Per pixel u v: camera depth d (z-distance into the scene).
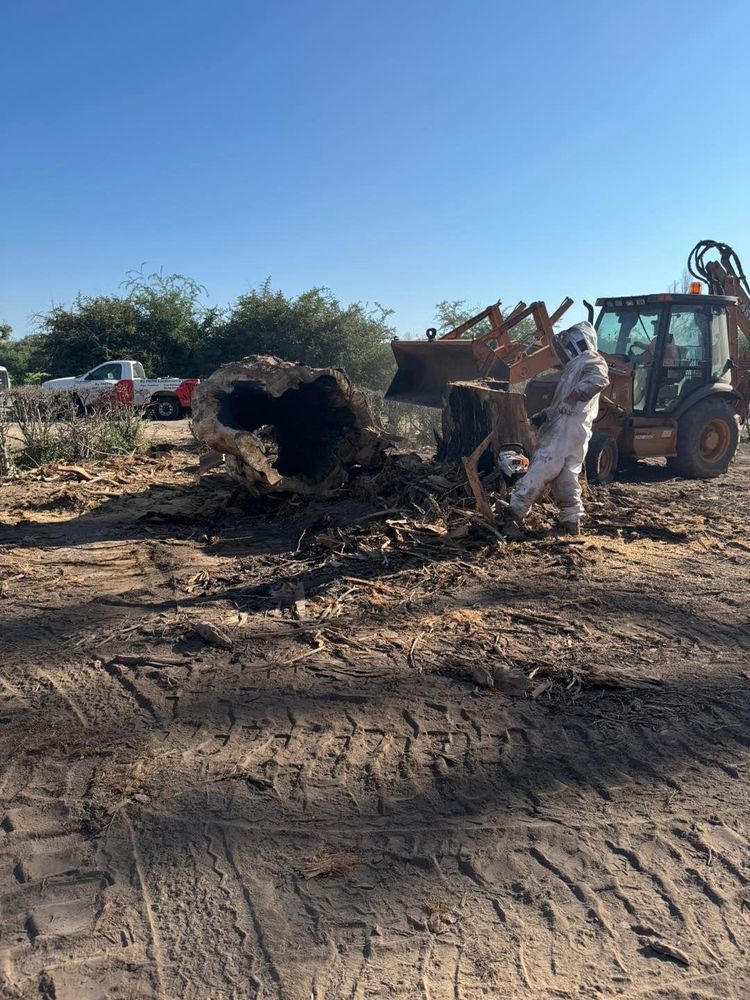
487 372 9.78
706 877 2.79
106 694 4.16
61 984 2.35
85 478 10.23
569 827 3.06
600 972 2.38
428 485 7.89
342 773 3.42
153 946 2.50
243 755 3.56
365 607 5.38
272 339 27.83
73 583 6.00
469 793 3.28
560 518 7.14
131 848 2.94
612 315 11.30
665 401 10.64
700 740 3.69
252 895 2.71
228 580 6.01
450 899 2.69
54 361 28.83
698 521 7.81
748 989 2.32
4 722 3.87
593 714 3.93
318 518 7.66
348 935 2.54
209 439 7.48
